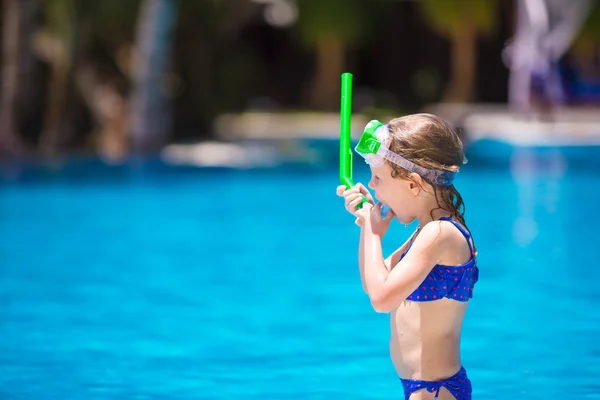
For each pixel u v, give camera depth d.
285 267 10.31
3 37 21.69
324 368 6.31
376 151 4.16
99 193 16.56
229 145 24.12
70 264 10.46
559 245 11.29
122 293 8.97
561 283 9.07
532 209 14.38
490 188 16.92
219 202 15.59
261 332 7.39
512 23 40.75
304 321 7.76
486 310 7.95
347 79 4.45
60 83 21.45
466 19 35.94
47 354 6.72
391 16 43.94
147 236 12.39
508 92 42.34
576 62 36.03
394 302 4.04
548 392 5.66
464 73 37.38
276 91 45.78
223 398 5.65
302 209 14.90
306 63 45.84
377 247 4.17
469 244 4.17
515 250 10.95
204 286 9.29
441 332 4.14
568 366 6.24
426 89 41.72
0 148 20.16
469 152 22.41
